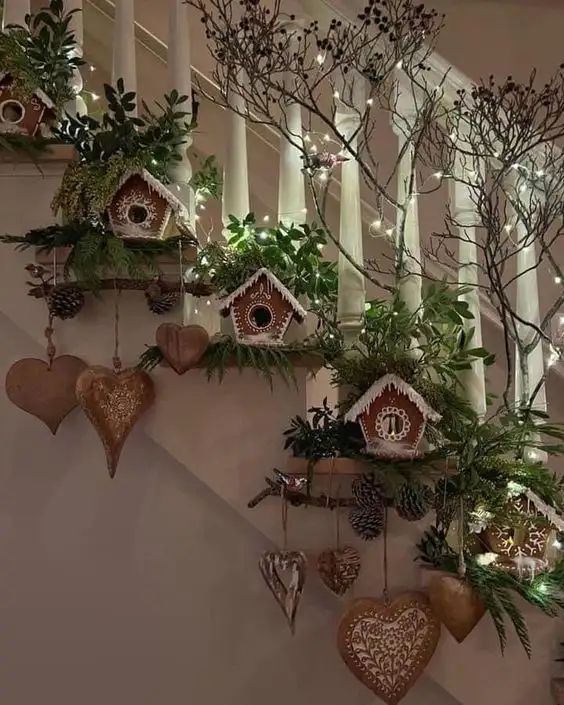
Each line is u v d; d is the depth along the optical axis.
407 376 1.47
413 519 1.46
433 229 2.29
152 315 1.54
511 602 1.41
